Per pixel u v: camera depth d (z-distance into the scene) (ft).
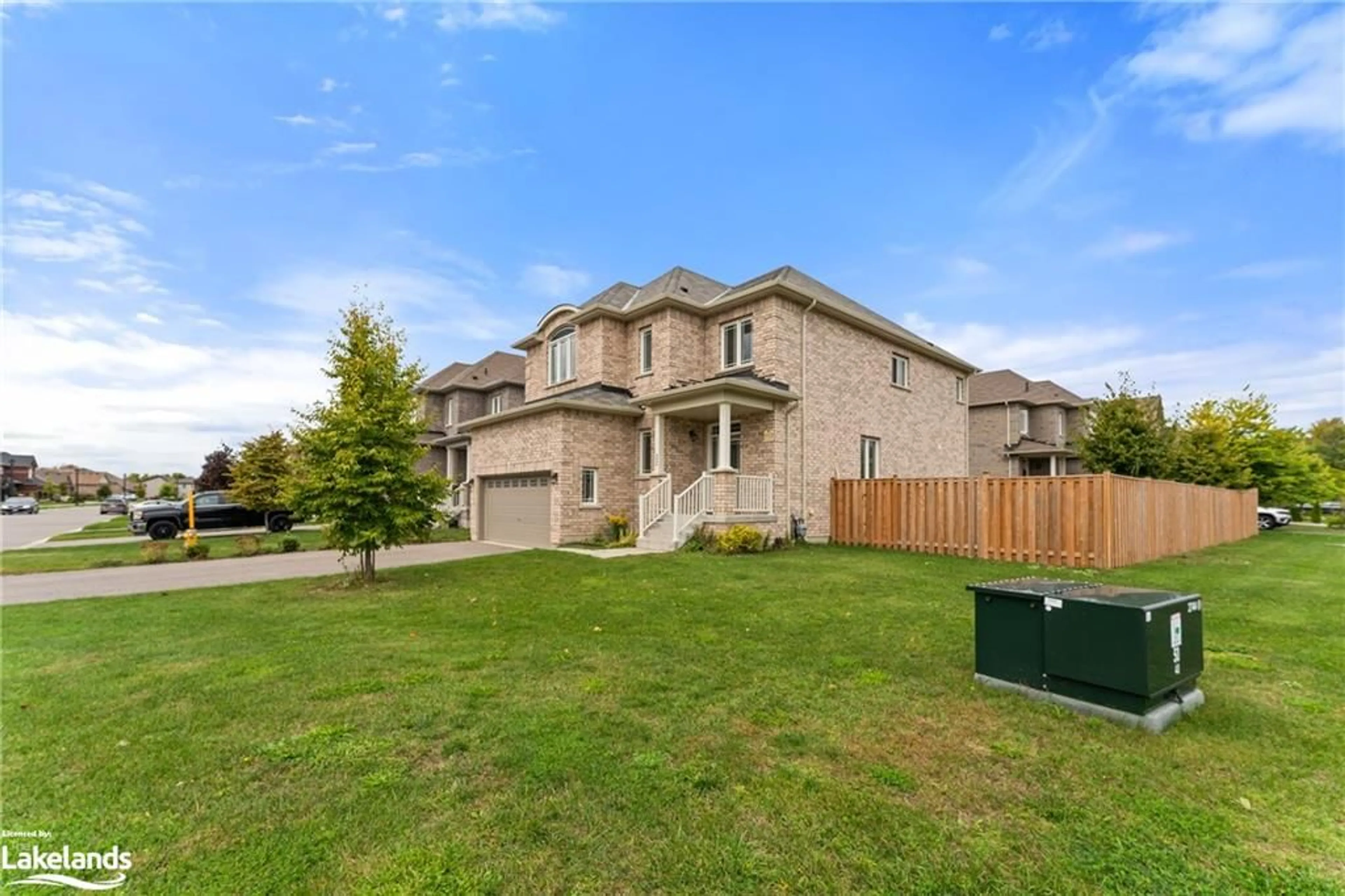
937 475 70.69
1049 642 13.93
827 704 13.94
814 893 7.53
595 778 10.43
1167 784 10.23
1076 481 38.75
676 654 18.16
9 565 43.55
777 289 50.98
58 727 12.87
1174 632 12.98
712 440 56.44
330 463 32.86
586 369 63.46
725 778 10.43
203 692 14.99
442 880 7.78
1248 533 69.92
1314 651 18.33
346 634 21.04
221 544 59.06
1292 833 8.83
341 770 10.87
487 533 63.05
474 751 11.56
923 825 9.00
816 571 35.50
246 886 7.72
